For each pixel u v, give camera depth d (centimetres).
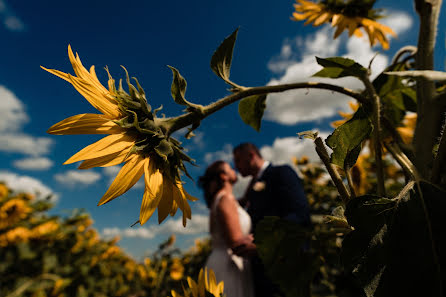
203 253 384
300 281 72
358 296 69
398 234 36
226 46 62
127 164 55
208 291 66
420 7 63
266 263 74
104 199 52
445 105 55
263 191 213
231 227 219
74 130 53
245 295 216
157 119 59
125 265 562
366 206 39
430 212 36
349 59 63
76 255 429
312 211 221
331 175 44
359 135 45
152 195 53
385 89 82
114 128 56
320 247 72
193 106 58
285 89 60
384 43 119
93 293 434
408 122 104
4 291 312
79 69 58
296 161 288
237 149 271
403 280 34
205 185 287
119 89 59
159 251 365
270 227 73
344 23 117
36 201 389
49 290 341
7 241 323
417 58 62
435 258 33
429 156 54
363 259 37
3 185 348
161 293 338
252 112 95
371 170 146
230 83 61
